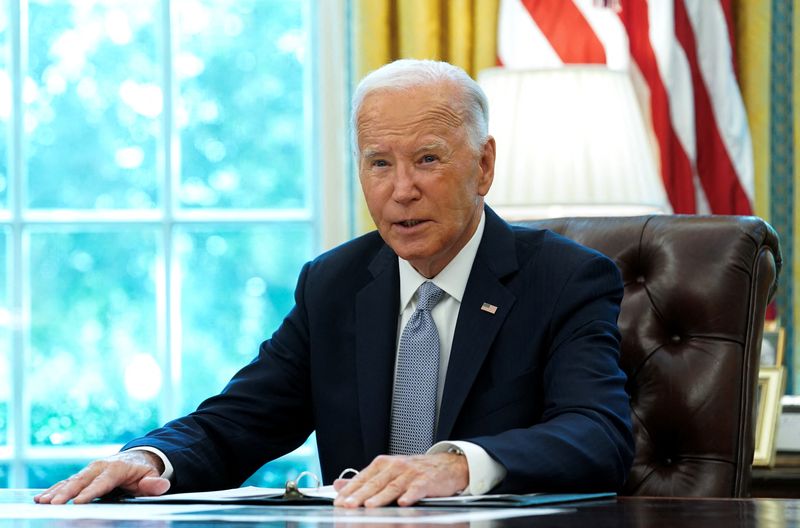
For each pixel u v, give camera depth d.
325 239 4.66
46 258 4.89
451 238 2.09
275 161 4.89
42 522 1.44
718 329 2.34
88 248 4.89
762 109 4.25
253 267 4.88
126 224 4.88
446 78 2.10
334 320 2.26
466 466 1.68
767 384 3.04
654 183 3.68
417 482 1.61
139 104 4.89
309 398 2.34
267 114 4.89
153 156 4.90
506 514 1.45
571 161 3.58
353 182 4.38
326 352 2.24
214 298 4.88
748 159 4.22
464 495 1.67
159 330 4.88
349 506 1.57
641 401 2.38
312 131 4.88
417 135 2.05
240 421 2.24
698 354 2.35
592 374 1.98
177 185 4.89
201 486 2.10
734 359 2.32
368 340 2.18
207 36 4.90
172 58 4.89
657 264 2.42
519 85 3.62
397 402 2.13
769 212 4.24
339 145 4.63
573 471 1.76
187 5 4.91
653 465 2.35
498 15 4.26
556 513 1.46
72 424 4.88
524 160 3.59
